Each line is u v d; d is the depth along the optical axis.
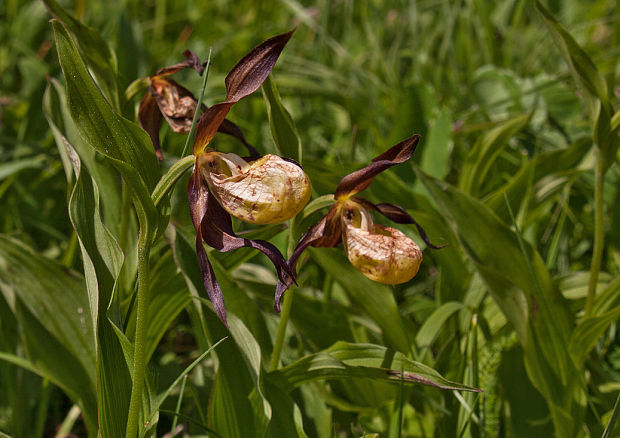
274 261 0.47
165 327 0.58
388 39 1.24
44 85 0.82
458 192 0.59
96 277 0.49
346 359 0.54
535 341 0.58
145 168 0.48
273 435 0.53
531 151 0.87
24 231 0.78
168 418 0.62
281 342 0.55
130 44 0.93
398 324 0.60
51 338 0.57
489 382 0.58
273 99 0.53
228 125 0.52
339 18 1.27
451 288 0.64
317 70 0.98
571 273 0.64
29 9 1.13
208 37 1.25
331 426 0.58
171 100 0.54
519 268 0.58
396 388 0.58
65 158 0.56
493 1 1.31
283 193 0.47
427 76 1.10
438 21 1.24
